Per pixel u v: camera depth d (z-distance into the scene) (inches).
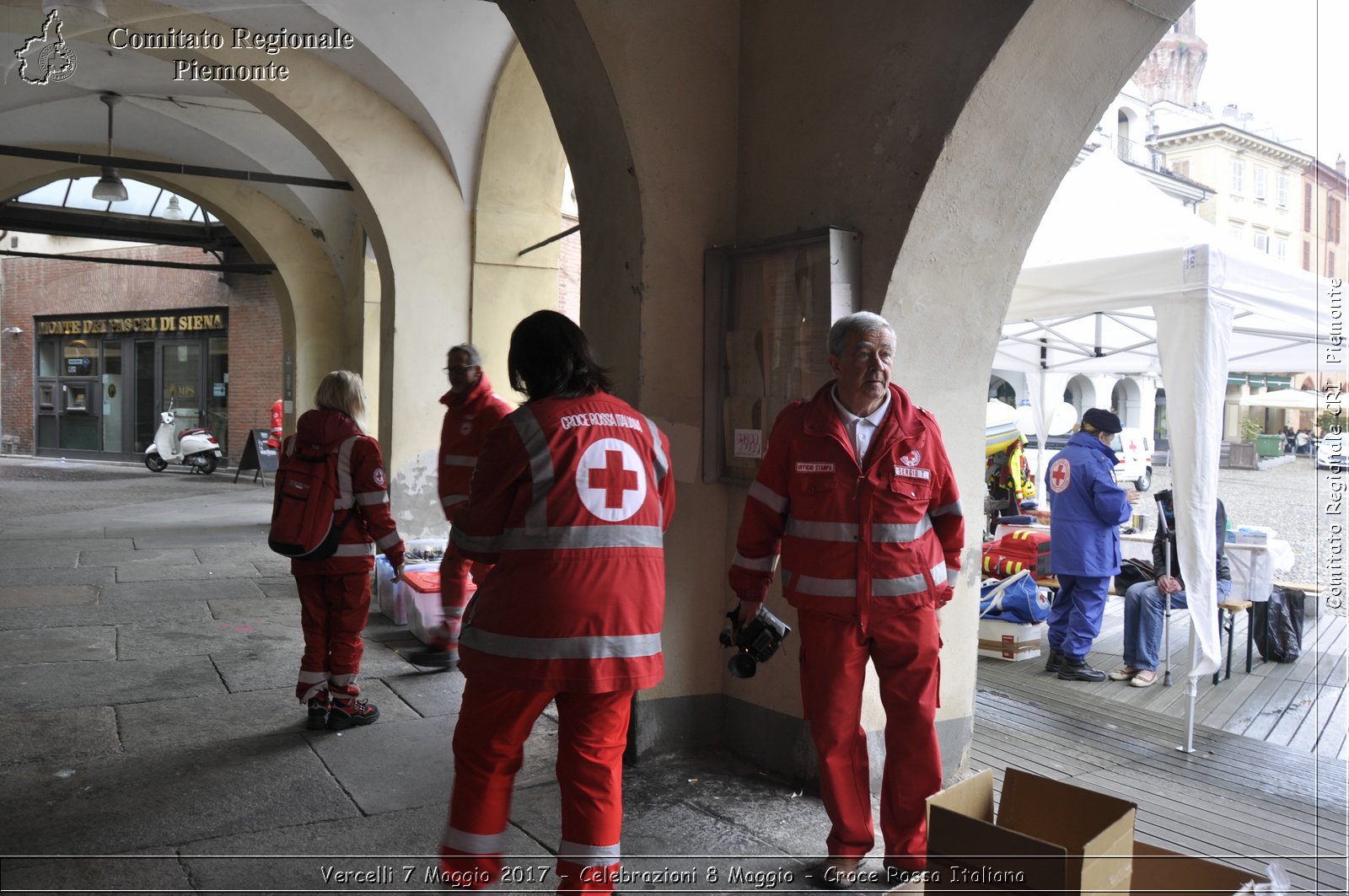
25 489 584.4
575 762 93.1
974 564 152.8
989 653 251.8
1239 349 303.7
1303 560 424.2
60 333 859.4
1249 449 992.9
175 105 387.2
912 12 133.7
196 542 368.8
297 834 123.2
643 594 95.0
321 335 495.8
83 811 128.6
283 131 406.0
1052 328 325.1
